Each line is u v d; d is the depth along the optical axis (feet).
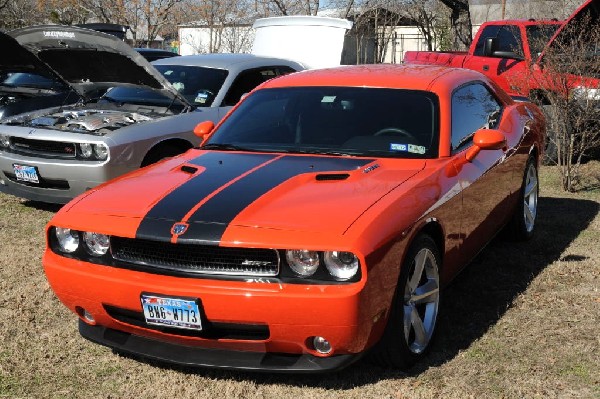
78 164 21.25
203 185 12.27
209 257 10.91
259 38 44.80
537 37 33.73
